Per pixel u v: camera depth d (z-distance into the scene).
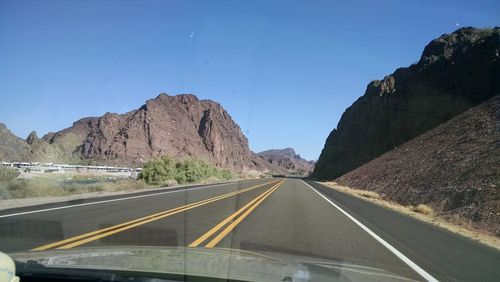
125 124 175.25
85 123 187.38
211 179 72.88
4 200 24.08
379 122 105.19
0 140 129.38
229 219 18.34
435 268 10.75
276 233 15.13
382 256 11.91
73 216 17.88
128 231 14.13
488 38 70.12
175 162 67.12
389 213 25.75
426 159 43.12
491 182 26.61
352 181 72.00
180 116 197.50
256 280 5.84
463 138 39.84
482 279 9.94
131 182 47.94
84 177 64.50
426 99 84.25
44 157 124.06
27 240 12.15
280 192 41.50
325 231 16.25
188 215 19.33
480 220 22.91
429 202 31.72
